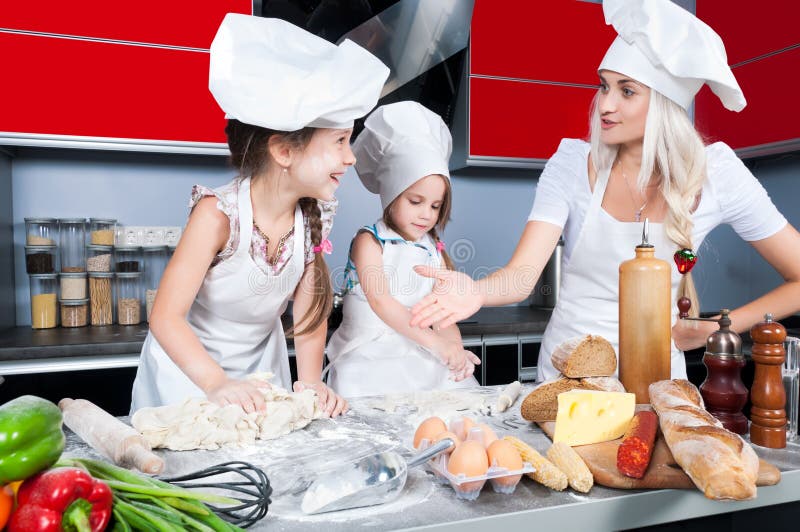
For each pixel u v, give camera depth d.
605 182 1.29
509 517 0.60
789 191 2.77
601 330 1.35
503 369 2.34
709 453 0.61
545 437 0.84
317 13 1.88
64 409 0.88
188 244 1.18
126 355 1.96
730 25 2.62
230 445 0.84
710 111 2.74
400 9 1.90
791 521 0.89
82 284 2.24
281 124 1.01
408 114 1.49
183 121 2.08
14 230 2.26
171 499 0.53
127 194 2.38
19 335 2.05
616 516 0.65
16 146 2.18
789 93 2.35
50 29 1.93
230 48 1.01
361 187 2.64
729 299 3.06
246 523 0.58
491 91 2.41
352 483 0.63
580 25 2.53
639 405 0.84
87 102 1.98
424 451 0.68
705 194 1.26
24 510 0.46
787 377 0.82
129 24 2.00
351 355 1.54
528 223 1.37
